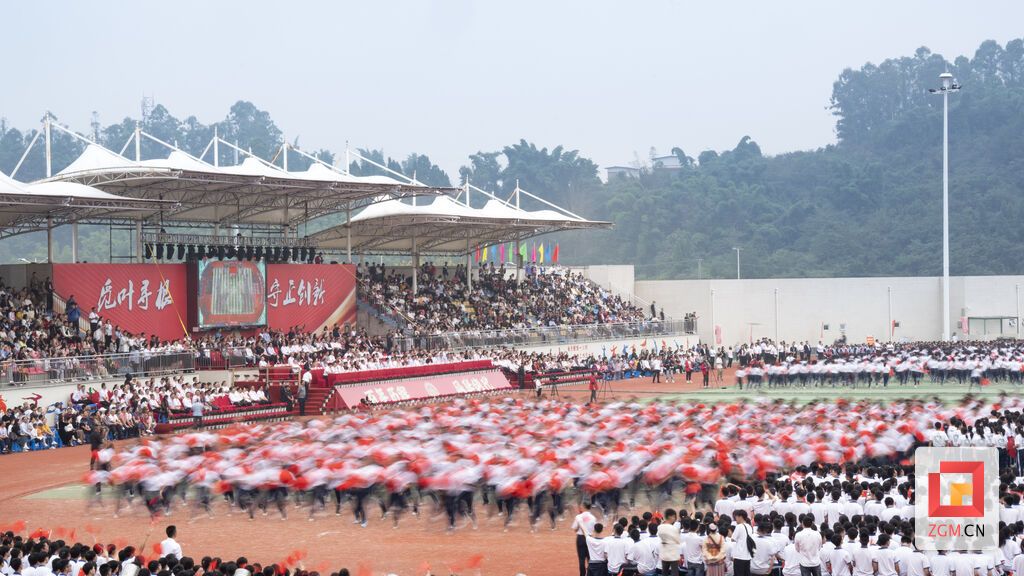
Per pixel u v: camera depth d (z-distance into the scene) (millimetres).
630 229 182500
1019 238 157500
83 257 149125
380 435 40844
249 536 32438
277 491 34875
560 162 199000
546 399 61875
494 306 92562
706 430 40344
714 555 23875
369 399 64375
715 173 197125
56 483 42031
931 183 172750
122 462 37500
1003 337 107688
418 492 35156
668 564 24406
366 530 33250
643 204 182750
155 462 36531
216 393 59219
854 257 162000
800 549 23734
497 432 40812
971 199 167125
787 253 165875
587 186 197375
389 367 68750
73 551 22984
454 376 72750
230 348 65688
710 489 33531
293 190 74062
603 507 33500
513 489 32188
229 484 34844
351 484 33594
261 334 72188
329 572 27531
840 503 27375
